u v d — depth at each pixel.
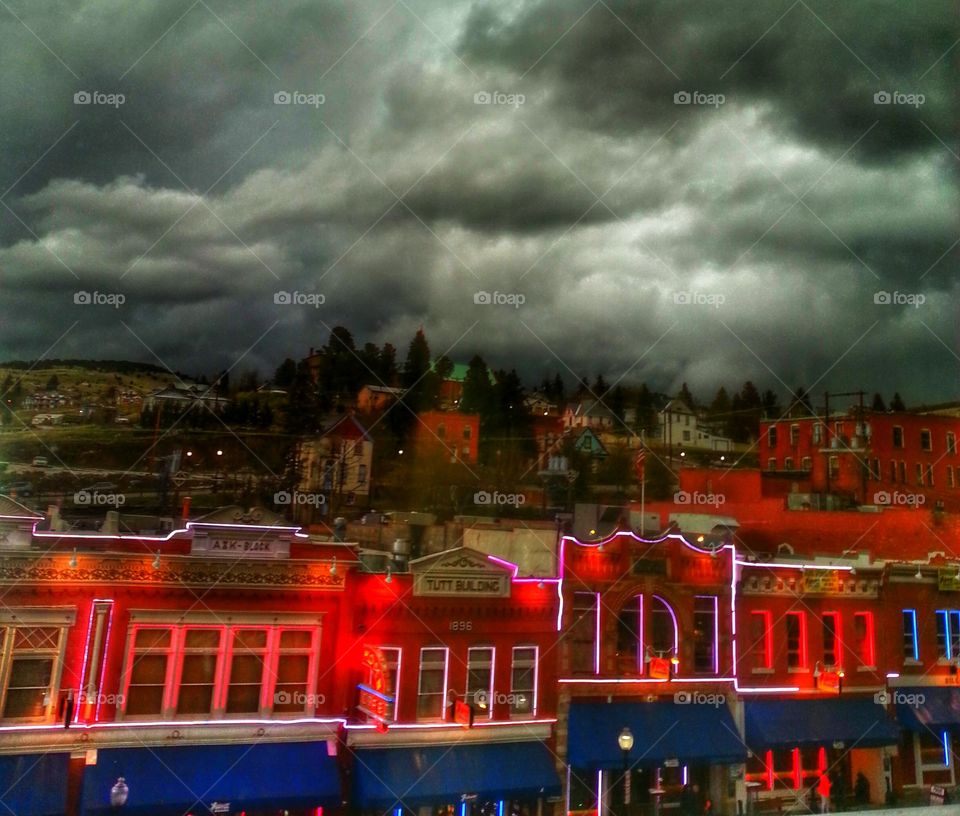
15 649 16.08
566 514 33.38
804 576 25.39
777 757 23.98
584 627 22.39
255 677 18.17
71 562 16.67
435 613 20.11
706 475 41.72
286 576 18.69
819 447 43.25
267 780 17.09
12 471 35.88
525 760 20.16
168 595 17.52
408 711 19.38
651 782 22.41
